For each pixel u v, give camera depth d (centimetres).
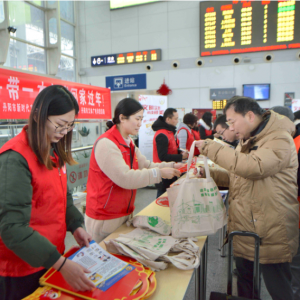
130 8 683
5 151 72
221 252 224
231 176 119
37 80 231
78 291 73
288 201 109
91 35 730
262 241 109
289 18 549
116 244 96
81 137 395
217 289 178
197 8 625
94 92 316
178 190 108
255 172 97
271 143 102
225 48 602
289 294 114
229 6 584
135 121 128
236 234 105
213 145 108
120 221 129
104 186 123
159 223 119
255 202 108
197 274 113
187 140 304
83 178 331
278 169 101
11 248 67
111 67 719
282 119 108
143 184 118
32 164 76
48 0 566
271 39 568
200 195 107
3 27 416
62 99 75
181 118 593
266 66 587
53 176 84
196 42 634
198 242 110
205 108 644
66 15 702
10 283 80
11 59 510
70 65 730
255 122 110
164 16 656
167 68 666
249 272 129
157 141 242
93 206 127
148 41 677
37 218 80
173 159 236
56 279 78
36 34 562
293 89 575
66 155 92
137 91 720
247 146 112
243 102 109
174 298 77
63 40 693
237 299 103
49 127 76
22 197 69
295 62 566
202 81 639
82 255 87
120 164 115
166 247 98
